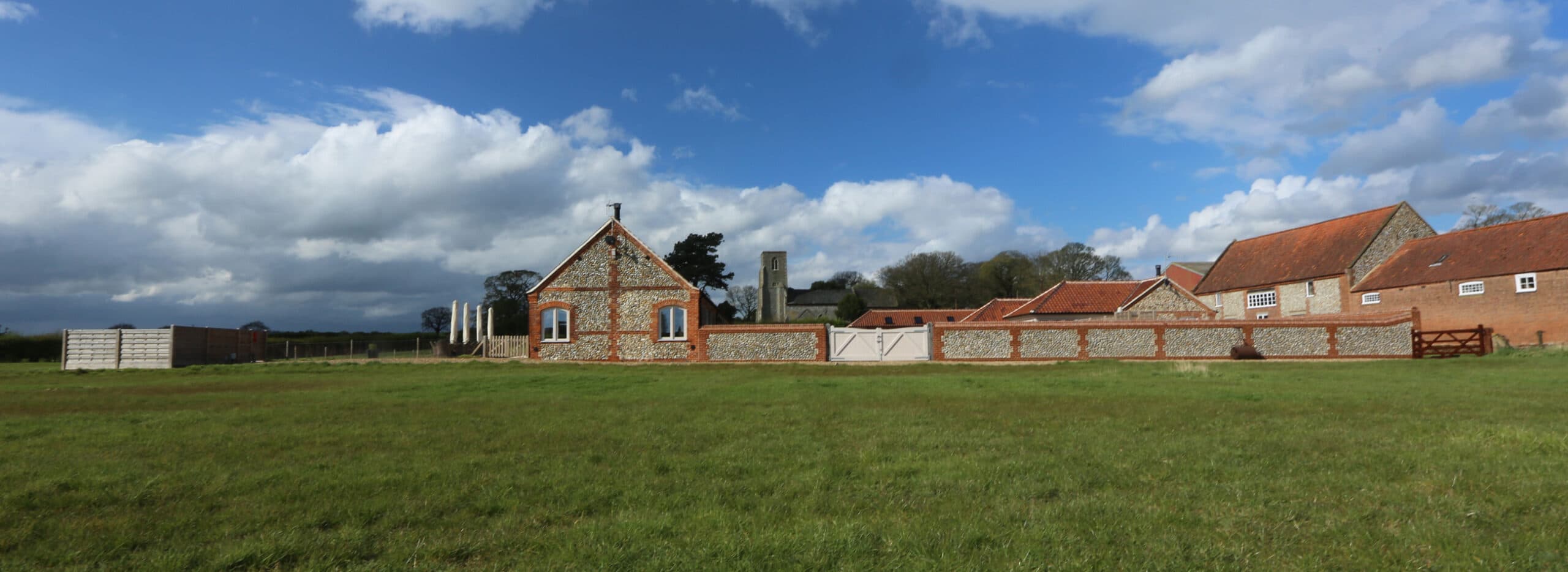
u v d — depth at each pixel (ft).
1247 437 34.47
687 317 127.95
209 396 63.82
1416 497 23.12
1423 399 50.24
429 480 27.25
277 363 123.24
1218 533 20.01
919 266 310.45
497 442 35.58
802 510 22.84
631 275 129.49
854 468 28.71
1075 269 292.81
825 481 26.40
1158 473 27.12
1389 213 168.45
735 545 19.12
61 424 43.75
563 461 30.66
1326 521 20.90
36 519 22.56
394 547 19.74
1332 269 169.58
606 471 28.53
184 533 21.25
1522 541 18.90
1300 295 179.42
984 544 19.19
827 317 313.12
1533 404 46.70
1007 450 32.12
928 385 68.49
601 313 129.29
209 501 24.52
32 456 32.81
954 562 17.78
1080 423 40.01
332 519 22.35
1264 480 25.82
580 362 125.80
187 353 124.47
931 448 32.73
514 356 145.89
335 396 62.49
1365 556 18.13
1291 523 20.86
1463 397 51.19
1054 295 176.76
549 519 22.29
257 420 45.32
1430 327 147.33
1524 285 130.82
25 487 26.32
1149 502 23.20
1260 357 118.83
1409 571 17.21
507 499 24.31
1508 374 73.72
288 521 22.25
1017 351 121.90
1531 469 26.55
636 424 41.63
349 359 140.26
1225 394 55.16
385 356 155.74
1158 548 18.74
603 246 130.41
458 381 78.69
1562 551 18.22
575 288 130.00
